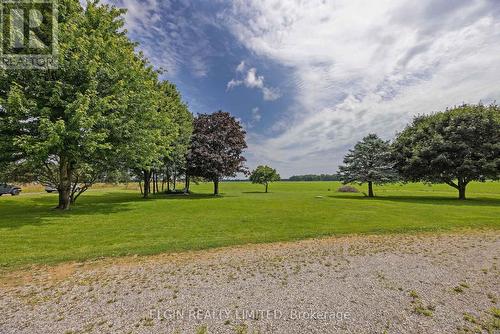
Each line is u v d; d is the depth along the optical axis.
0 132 12.70
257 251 7.07
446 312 3.82
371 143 31.41
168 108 27.72
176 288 4.67
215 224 10.95
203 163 30.55
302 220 11.93
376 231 9.52
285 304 4.05
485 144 22.88
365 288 4.67
